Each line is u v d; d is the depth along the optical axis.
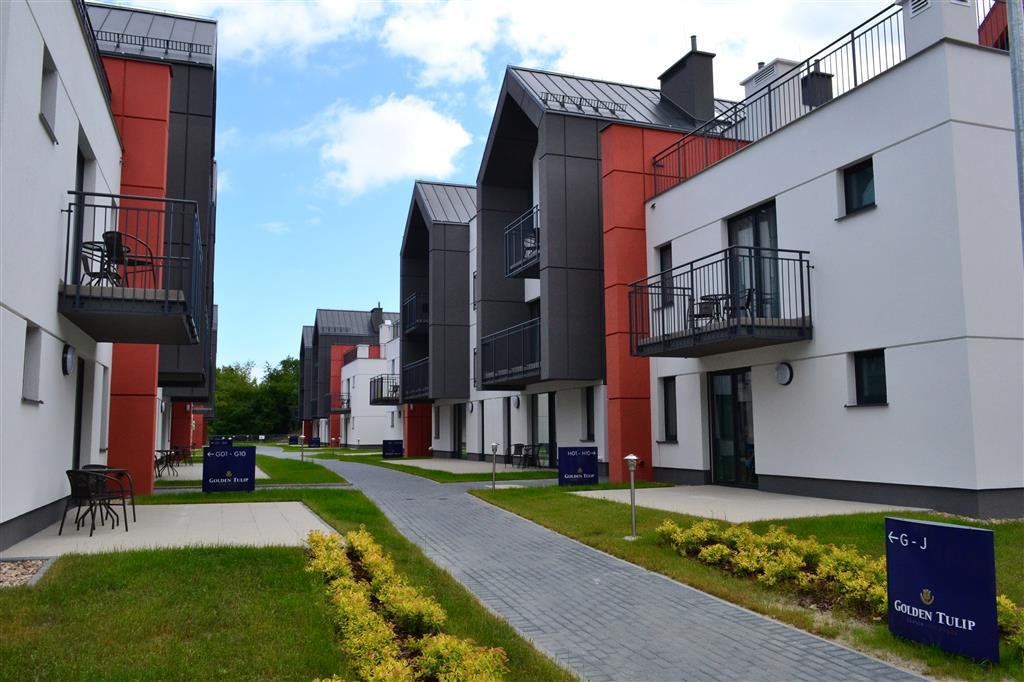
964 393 9.59
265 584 6.16
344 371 55.06
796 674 4.82
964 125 10.01
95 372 11.67
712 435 14.95
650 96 20.69
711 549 7.79
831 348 11.80
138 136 14.31
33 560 6.79
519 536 9.92
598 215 18.16
